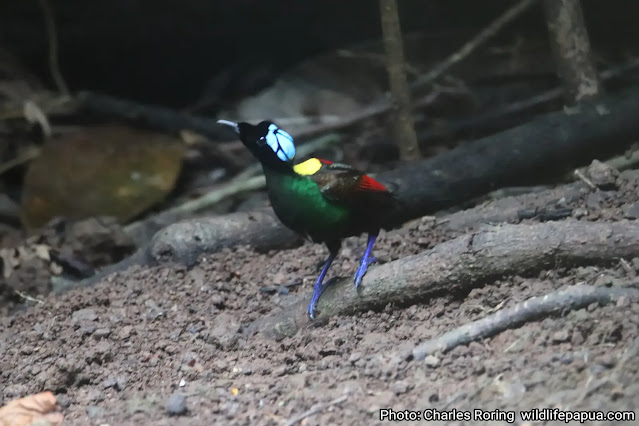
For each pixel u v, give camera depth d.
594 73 11.53
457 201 10.97
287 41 18.66
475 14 16.98
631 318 6.89
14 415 7.47
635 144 10.92
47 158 14.73
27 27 18.72
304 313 8.38
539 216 9.24
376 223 8.19
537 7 16.20
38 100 16.86
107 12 18.73
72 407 7.70
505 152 10.90
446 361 7.15
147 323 9.00
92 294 9.78
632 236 7.59
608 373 6.42
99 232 11.74
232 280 9.85
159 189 14.34
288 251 10.52
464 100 15.45
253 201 13.64
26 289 10.98
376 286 8.13
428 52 16.23
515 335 7.23
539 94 15.20
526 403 6.33
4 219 14.61
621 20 16.06
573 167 11.09
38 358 8.44
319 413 6.71
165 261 10.34
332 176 7.68
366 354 7.59
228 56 19.20
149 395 7.57
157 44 19.12
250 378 7.63
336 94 16.19
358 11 18.19
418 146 13.82
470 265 7.89
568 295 7.23
